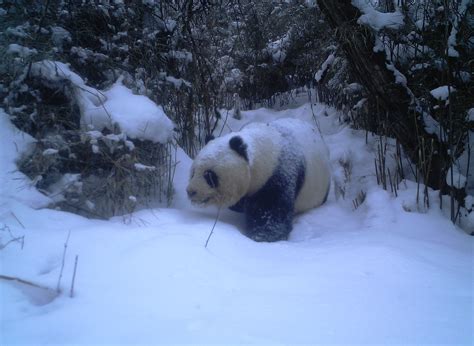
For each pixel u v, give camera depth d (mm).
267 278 2715
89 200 4180
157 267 2664
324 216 5055
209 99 6613
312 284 2623
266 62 9023
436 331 1968
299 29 8664
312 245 3846
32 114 4227
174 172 5051
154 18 5855
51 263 2783
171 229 3543
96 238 3109
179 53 5957
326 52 8016
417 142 5273
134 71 5621
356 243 3678
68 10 5055
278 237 4289
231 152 4176
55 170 4137
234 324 1996
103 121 4316
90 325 1947
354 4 5039
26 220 3395
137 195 4527
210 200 4238
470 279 2809
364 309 2219
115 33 5562
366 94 6270
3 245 2879
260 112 8359
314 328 1982
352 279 2725
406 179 5594
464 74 5113
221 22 7859
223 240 3475
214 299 2314
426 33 5324
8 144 4027
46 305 2184
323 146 5441
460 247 3973
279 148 4508
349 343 1841
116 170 4203
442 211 4773
